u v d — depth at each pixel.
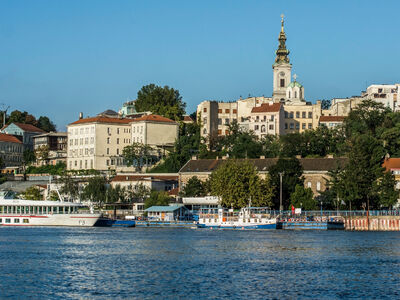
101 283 99.88
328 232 187.88
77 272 109.25
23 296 90.88
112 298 90.12
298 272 110.44
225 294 92.88
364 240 160.88
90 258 125.69
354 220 198.62
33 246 144.88
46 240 158.50
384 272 110.81
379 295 93.00
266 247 144.75
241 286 98.25
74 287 96.88
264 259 125.56
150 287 97.06
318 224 198.38
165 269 112.88
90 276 105.56
